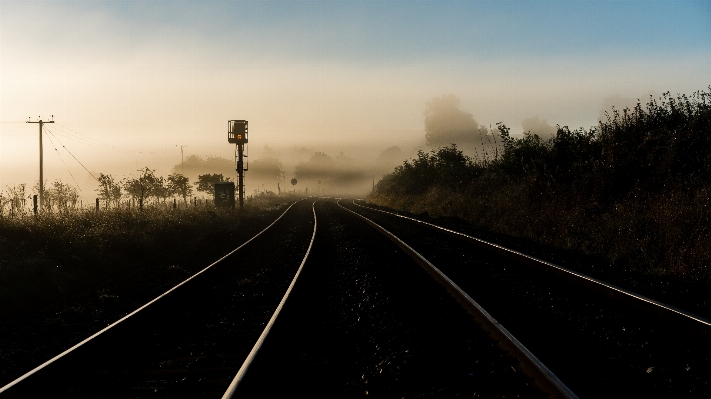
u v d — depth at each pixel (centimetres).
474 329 676
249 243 1934
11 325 851
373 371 579
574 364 552
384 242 1781
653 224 1297
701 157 1457
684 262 1066
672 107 1820
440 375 531
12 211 1745
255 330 789
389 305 826
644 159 1648
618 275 1067
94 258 1458
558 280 1013
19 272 1131
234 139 4362
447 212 3050
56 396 534
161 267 1487
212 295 1080
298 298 973
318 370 593
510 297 884
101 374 598
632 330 675
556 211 1773
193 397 521
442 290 939
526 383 493
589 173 1794
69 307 968
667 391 480
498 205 2334
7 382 594
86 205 2509
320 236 2259
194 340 745
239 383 491
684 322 654
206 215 3045
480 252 1452
